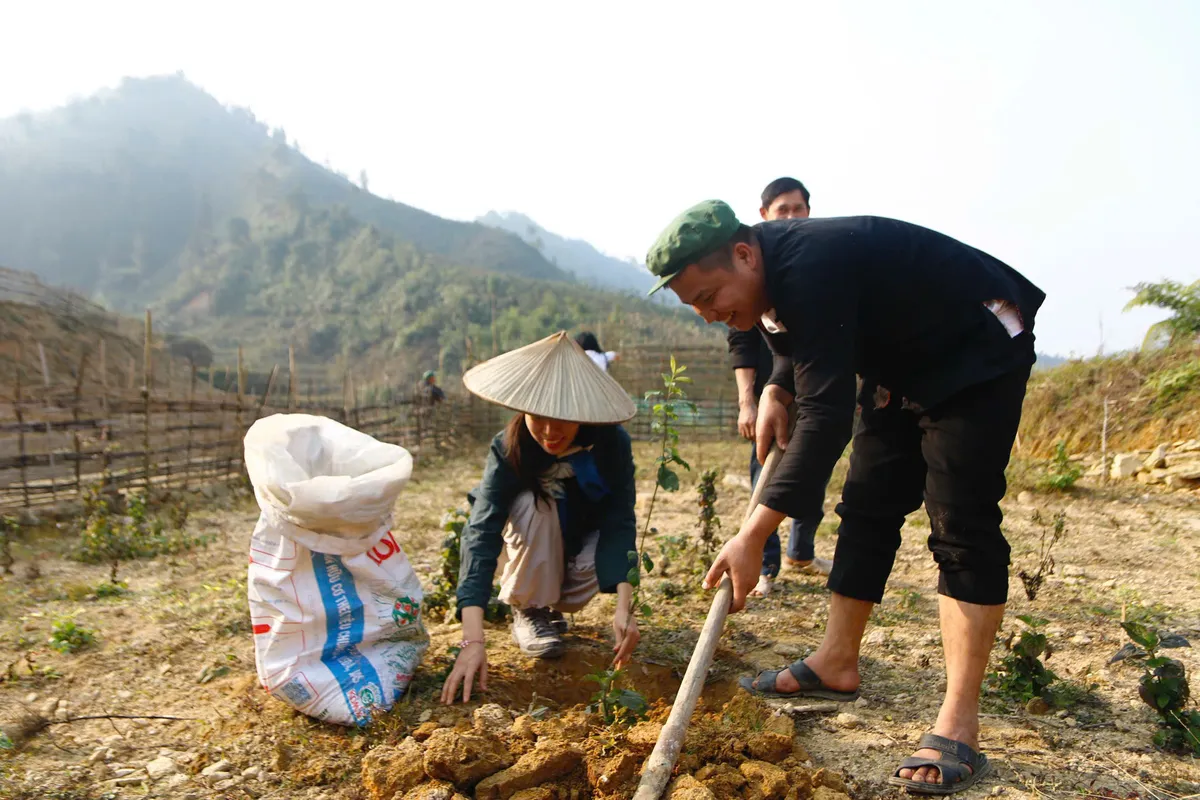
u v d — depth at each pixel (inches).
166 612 158.2
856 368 91.4
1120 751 96.0
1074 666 123.0
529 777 87.2
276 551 106.3
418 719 105.7
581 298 3479.3
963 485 92.0
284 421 113.0
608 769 86.4
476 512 121.3
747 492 315.0
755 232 93.4
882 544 108.3
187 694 118.0
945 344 91.2
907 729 103.3
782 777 85.4
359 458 112.7
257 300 5388.8
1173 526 232.2
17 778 92.5
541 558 125.7
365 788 91.2
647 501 294.5
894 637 136.8
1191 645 129.4
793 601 158.4
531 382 109.4
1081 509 262.5
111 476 291.1
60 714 110.8
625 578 120.1
